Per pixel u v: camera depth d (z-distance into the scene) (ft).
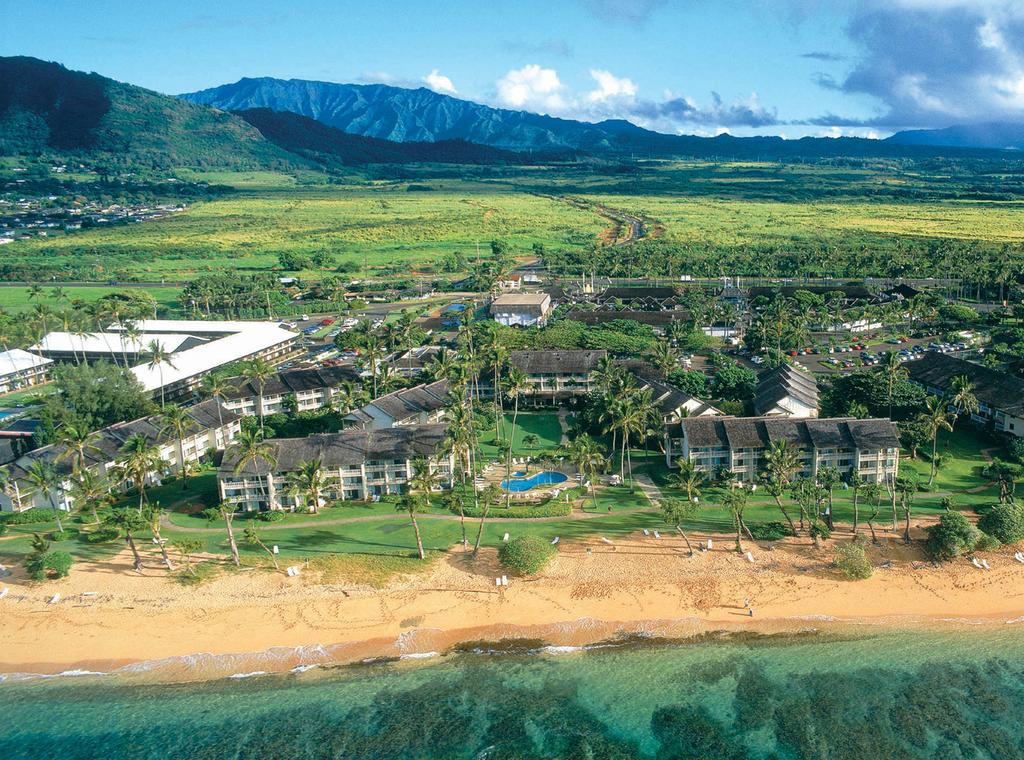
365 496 534.37
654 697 352.69
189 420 599.57
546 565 440.86
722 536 472.44
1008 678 358.02
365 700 354.13
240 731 336.90
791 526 473.67
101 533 485.15
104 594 425.69
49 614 411.34
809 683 358.43
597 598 418.72
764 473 526.57
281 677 368.27
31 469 507.71
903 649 378.32
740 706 346.33
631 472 570.05
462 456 525.34
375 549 463.01
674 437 568.00
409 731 335.26
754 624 397.80
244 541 475.31
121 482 534.78
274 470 514.68
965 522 440.45
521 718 342.23
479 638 392.06
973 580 425.69
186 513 518.78
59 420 644.69
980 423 629.51
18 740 334.24
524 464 591.78
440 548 463.83
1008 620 395.96
